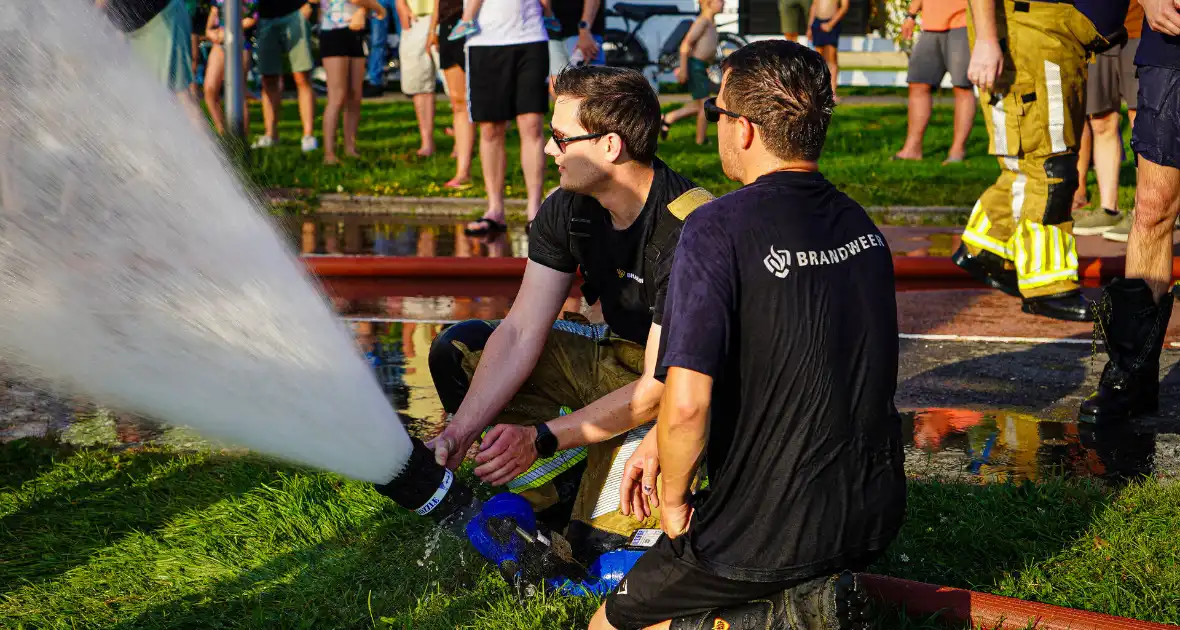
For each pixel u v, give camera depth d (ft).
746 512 8.20
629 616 8.82
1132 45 28.09
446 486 9.82
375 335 20.24
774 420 8.07
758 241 8.00
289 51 41.81
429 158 41.45
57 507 12.14
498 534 9.94
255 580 10.66
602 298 11.03
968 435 15.01
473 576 10.66
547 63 29.04
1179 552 10.91
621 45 61.36
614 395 10.19
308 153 41.88
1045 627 9.32
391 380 17.40
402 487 9.66
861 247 8.30
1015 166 18.21
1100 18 17.13
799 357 7.99
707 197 10.15
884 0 66.80
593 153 10.03
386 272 24.99
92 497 12.39
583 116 9.97
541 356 11.22
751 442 8.13
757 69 8.36
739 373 8.09
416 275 25.13
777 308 7.95
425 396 16.62
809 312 7.98
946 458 14.12
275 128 43.86
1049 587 10.28
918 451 14.38
